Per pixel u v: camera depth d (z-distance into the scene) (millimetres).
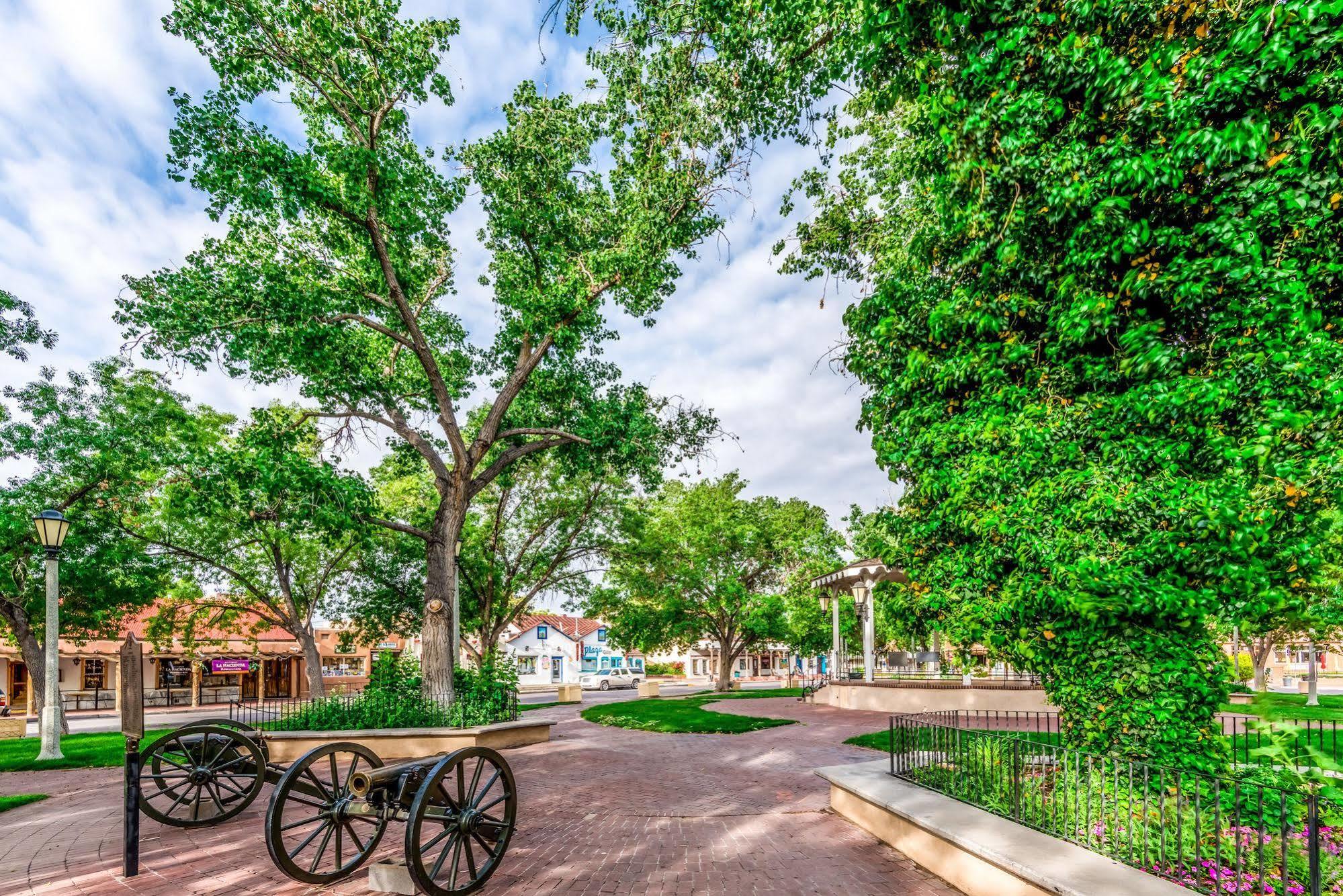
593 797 9398
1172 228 5570
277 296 13633
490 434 17031
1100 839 4977
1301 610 5641
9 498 18906
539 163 16547
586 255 16859
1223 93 5164
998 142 6215
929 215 8172
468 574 27656
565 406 20047
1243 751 7340
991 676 25609
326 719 13867
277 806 5676
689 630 35219
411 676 16297
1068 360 6336
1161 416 5613
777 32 10266
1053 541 5906
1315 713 15336
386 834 7633
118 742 17766
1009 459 6301
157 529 23172
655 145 13828
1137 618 6000
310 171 13492
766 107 12102
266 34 13523
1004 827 5500
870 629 23531
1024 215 6176
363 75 14406
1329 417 4930
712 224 16000
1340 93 4898
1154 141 5566
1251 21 5055
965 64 6496
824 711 21625
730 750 13906
